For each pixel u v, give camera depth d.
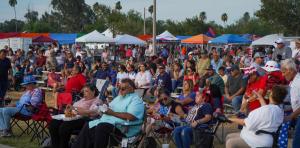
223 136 9.69
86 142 7.52
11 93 19.38
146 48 39.84
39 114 9.44
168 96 8.91
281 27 52.31
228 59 18.08
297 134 6.48
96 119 7.87
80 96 11.50
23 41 39.06
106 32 51.78
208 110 7.76
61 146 8.17
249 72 9.14
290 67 6.70
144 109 7.55
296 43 14.78
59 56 25.47
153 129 8.38
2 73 13.83
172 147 8.80
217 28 89.56
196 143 7.52
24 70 20.91
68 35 49.22
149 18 84.69
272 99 6.36
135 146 7.41
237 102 11.13
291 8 51.00
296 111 6.40
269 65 8.87
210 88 8.96
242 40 33.88
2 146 9.05
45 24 101.50
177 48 42.06
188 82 9.37
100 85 11.31
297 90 6.51
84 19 115.62
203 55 16.34
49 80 18.66
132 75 15.55
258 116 6.21
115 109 7.65
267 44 30.78
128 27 70.62
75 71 12.21
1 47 40.25
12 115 9.83
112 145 7.33
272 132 6.20
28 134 10.23
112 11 78.06
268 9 51.47
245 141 6.36
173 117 8.55
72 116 8.17
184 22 83.94
